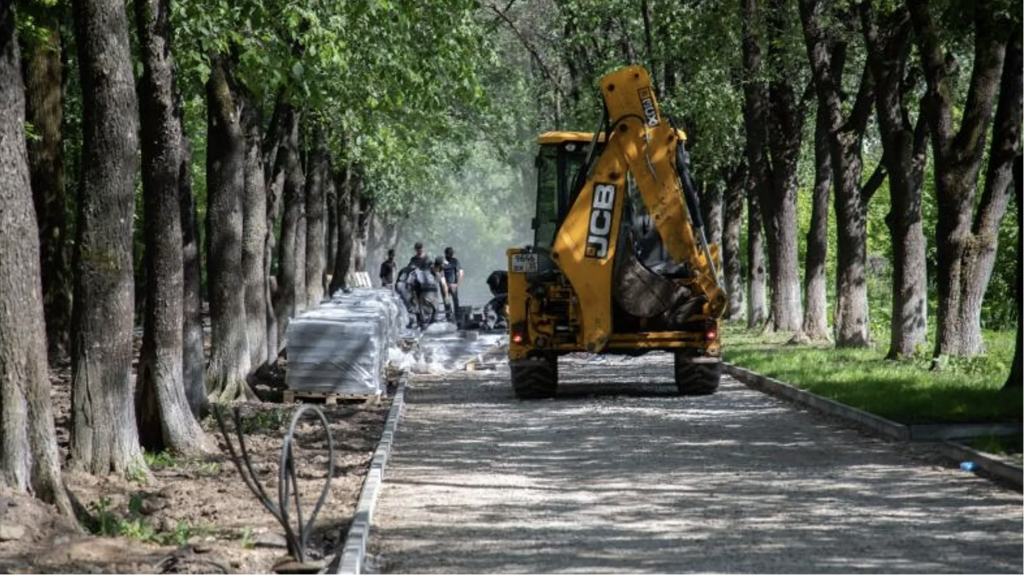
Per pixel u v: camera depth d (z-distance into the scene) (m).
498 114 101.81
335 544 24.14
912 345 60.34
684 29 81.44
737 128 91.25
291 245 73.81
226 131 47.56
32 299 24.39
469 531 24.64
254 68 43.34
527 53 111.12
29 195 24.50
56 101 61.53
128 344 30.61
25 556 21.34
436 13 52.62
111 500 27.25
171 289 35.25
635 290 52.12
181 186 42.53
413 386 60.38
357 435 40.91
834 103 68.56
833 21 73.06
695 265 52.81
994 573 20.33
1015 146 54.16
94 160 30.03
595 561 21.67
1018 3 40.00
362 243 143.75
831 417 43.28
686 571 20.75
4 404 24.00
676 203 52.59
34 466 24.42
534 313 52.81
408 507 27.44
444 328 92.19
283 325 73.69
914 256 60.41
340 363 50.59
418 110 62.75
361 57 51.78
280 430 41.75
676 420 43.94
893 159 60.12
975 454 31.98
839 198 69.25
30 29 42.75
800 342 76.38
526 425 43.38
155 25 34.72
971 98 54.50
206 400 42.62
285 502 22.14
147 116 34.91
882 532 23.86
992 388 44.75
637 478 31.33
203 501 28.06
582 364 71.38
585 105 94.50
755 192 102.38
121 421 30.50
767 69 78.25
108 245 30.22
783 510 26.45
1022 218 42.59
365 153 83.44
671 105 84.19
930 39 51.28
